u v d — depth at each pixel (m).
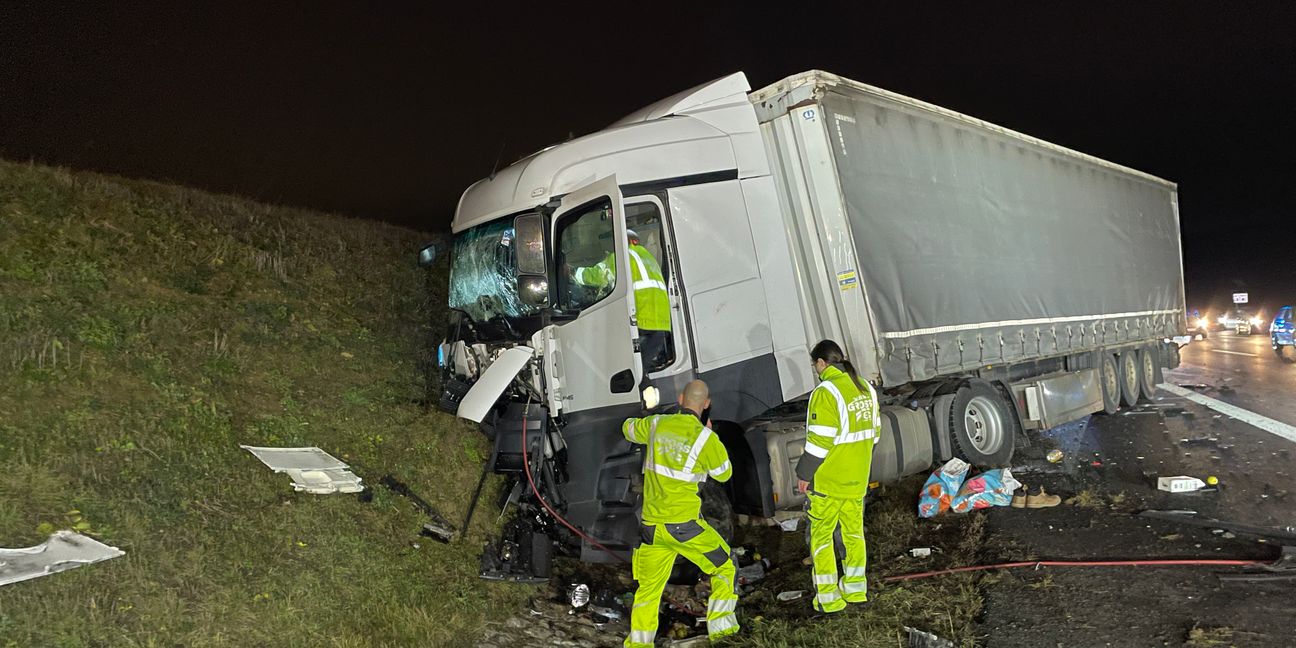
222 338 7.31
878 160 7.03
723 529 6.06
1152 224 13.41
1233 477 7.12
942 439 7.74
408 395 7.75
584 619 5.49
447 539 5.95
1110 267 11.55
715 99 6.73
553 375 5.73
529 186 6.06
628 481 5.58
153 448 5.47
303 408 6.83
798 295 6.67
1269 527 5.56
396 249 12.06
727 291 6.17
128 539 4.62
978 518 6.46
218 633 4.25
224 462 5.68
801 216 6.62
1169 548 5.26
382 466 6.52
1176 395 13.38
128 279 7.71
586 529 5.58
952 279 7.73
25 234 7.70
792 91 6.63
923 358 7.13
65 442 5.22
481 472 6.97
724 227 6.27
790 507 6.39
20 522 4.45
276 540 5.14
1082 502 6.55
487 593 5.51
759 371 6.24
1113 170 12.07
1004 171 9.09
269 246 10.15
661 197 5.98
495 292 6.27
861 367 6.45
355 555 5.31
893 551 6.16
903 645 4.48
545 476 5.89
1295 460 7.56
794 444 6.49
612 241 5.60
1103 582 4.84
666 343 5.77
